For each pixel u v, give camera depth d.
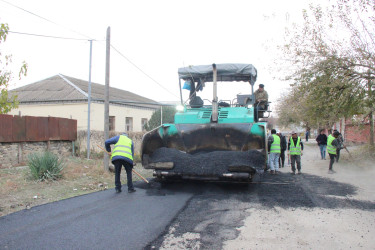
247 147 6.85
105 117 9.70
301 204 5.79
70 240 3.96
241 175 6.47
